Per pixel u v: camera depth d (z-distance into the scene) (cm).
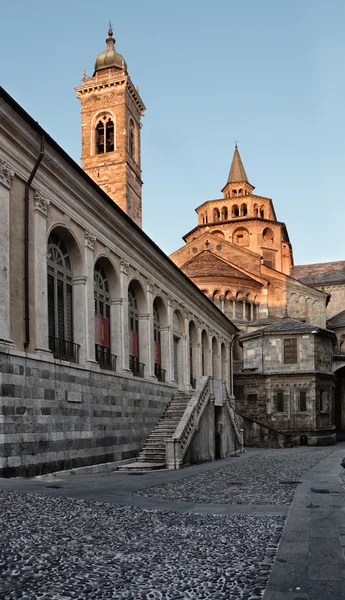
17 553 827
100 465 2400
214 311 4934
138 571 767
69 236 2358
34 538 915
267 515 1188
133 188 7281
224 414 3616
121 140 7069
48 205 2175
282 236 8788
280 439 5050
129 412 2833
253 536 982
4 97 1798
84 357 2397
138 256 3139
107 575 746
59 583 708
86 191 2417
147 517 1148
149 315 3297
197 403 3056
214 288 6688
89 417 2366
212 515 1188
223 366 5503
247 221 8319
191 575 752
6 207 1881
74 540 918
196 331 4503
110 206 2647
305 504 1325
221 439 3484
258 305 7038
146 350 3250
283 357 5612
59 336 2303
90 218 2530
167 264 3559
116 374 2689
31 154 2030
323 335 5712
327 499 1408
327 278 8750
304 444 5406
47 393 2031
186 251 7681
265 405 5612
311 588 692
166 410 3434
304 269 9438
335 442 5856
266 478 2048
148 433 3084
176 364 4044
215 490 1670
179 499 1445
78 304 2430
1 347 1773
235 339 6400
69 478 1947
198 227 8550
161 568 782
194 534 995
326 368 5731
